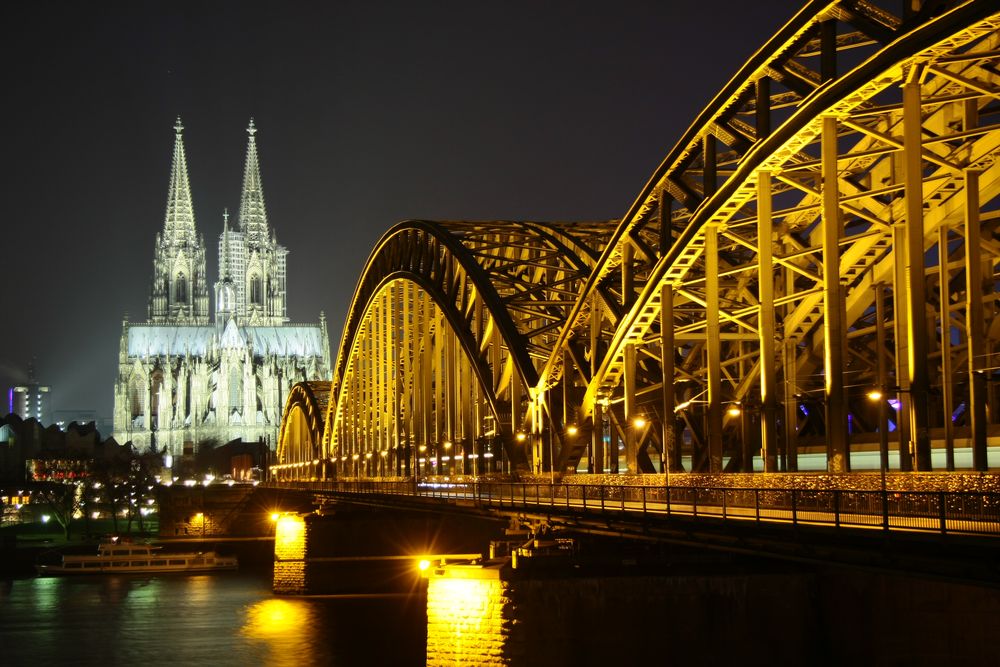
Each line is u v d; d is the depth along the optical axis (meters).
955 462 56.75
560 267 86.81
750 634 54.91
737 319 61.19
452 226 99.75
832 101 46.84
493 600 56.44
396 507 95.69
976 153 56.19
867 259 66.19
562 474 77.31
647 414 79.88
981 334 45.16
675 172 61.00
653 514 46.19
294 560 134.38
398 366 126.25
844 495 37.47
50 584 162.88
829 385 47.22
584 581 55.78
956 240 64.38
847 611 54.41
